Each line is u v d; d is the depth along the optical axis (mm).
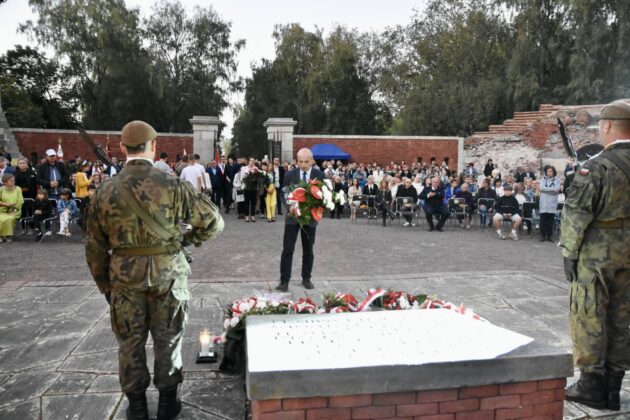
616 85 28141
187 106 40656
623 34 27531
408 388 2459
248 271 7719
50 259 8664
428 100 33438
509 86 31422
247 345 2721
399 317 3230
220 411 3301
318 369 2391
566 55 30344
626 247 3297
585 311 3375
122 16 36938
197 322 5105
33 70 38594
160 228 2926
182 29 40781
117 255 2951
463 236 12234
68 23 35719
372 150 24438
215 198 16828
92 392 3543
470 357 2537
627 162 3260
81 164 16750
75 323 5043
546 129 23594
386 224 14594
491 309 5676
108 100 37062
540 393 2637
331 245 10469
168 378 3074
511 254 9656
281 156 22516
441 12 36500
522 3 31406
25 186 12219
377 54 43812
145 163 2996
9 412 3260
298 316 3260
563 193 13266
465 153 24938
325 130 41875
